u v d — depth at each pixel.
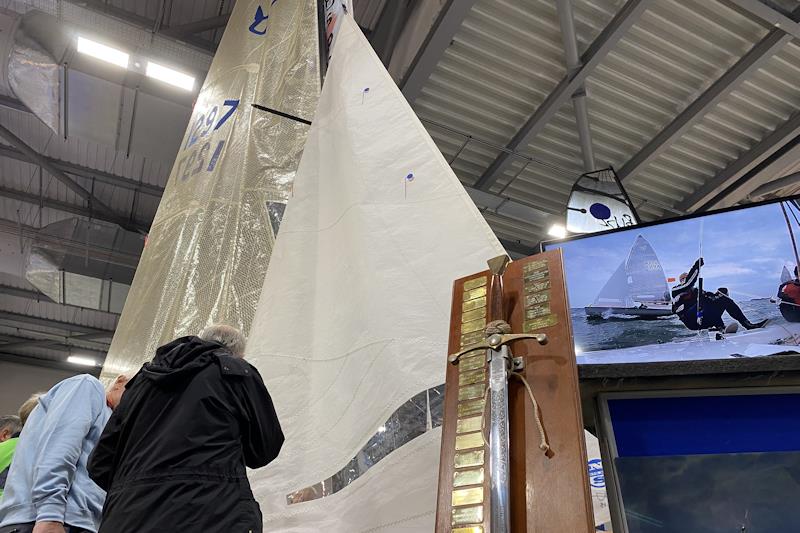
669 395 1.94
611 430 1.93
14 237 16.52
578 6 9.99
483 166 13.37
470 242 3.63
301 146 6.18
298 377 3.63
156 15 11.85
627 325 3.18
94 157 15.12
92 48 10.91
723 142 12.41
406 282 3.58
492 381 1.94
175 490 2.25
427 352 3.29
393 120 4.44
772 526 1.65
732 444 1.83
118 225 16.88
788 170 12.89
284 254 4.29
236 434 2.52
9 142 14.58
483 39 10.59
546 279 2.17
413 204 3.93
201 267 5.73
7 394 22.77
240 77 7.53
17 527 2.96
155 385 2.58
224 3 11.63
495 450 1.80
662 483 1.79
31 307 20.70
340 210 4.21
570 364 1.89
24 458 3.20
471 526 1.76
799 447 1.79
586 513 1.62
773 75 11.00
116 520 2.22
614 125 12.12
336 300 3.82
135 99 11.52
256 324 4.02
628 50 10.65
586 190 7.12
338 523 3.01
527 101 11.74
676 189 13.65
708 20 10.09
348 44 5.21
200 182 6.56
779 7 9.58
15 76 11.09
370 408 3.23
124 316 6.00
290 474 3.27
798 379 1.83
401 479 2.99
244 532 2.29
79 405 3.35
